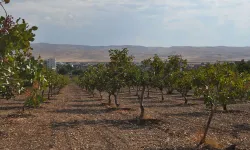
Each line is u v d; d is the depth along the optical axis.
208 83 17.56
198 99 51.28
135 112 34.94
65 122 27.89
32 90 6.02
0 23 5.13
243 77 18.52
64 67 189.12
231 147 16.94
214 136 21.16
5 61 5.54
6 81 5.72
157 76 29.73
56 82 63.62
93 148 17.80
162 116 31.33
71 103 48.62
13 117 30.27
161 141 19.48
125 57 34.09
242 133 22.28
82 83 80.31
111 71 36.66
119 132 22.81
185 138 20.44
